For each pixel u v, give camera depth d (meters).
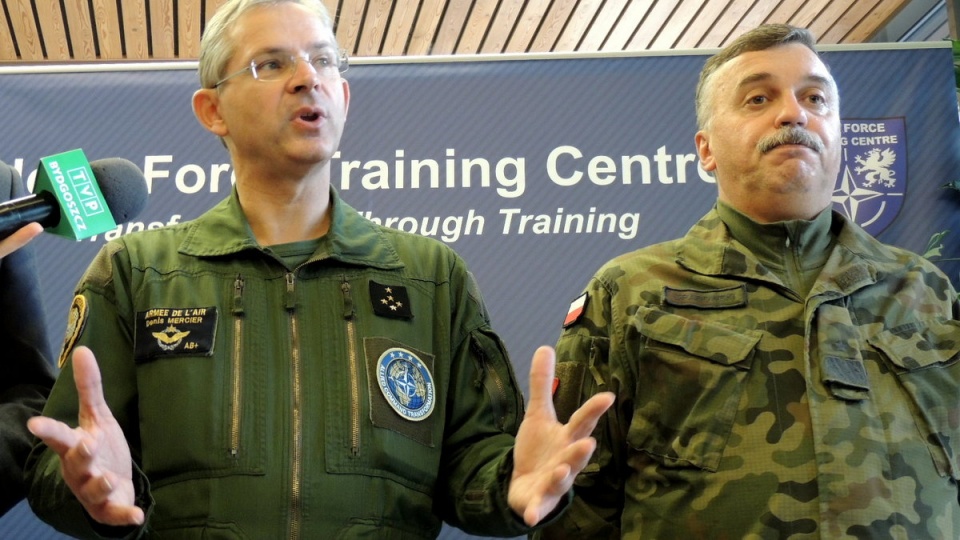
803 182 2.15
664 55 2.99
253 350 1.80
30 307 2.06
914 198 2.85
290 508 1.69
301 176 1.93
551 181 2.90
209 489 1.69
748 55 2.28
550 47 4.99
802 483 1.88
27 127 2.91
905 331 2.05
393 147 2.91
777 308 2.06
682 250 2.22
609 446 2.08
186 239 1.93
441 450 1.85
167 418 1.73
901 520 1.85
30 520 2.63
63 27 4.69
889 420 1.94
